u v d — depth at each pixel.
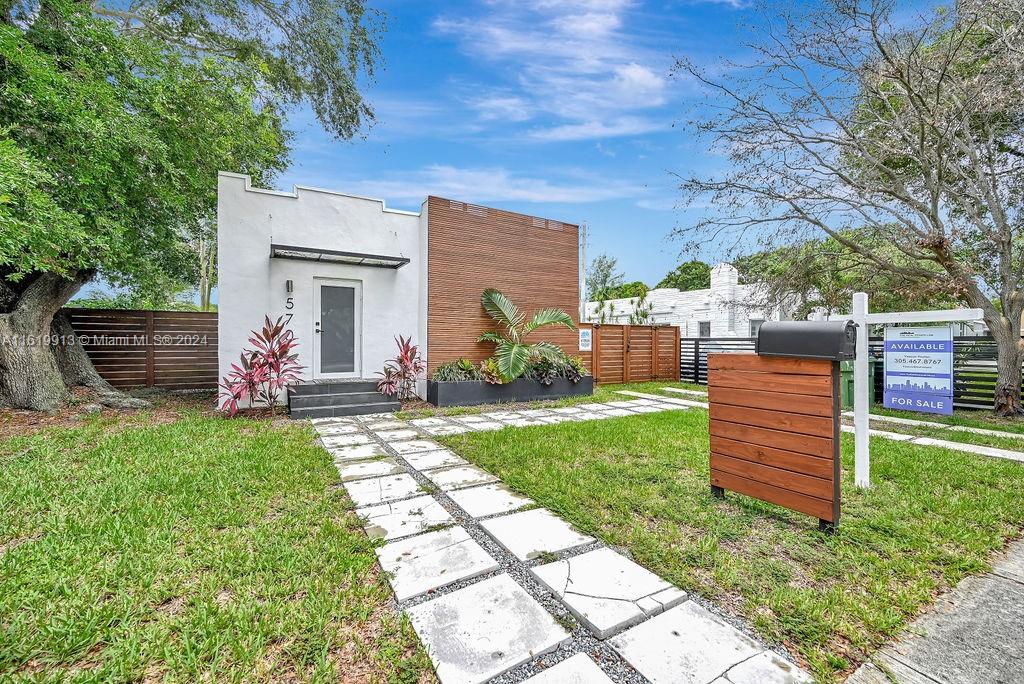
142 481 3.50
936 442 5.29
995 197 6.54
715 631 1.84
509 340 8.84
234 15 8.52
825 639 1.79
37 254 5.19
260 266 7.16
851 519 2.91
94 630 1.78
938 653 1.73
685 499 3.28
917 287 7.29
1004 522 2.92
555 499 3.27
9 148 4.27
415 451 4.74
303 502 3.20
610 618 1.90
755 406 3.07
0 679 1.54
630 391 10.61
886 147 6.93
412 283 8.46
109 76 6.19
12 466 3.86
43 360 6.74
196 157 7.88
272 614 1.91
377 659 1.68
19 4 5.52
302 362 7.52
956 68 6.53
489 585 2.19
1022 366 7.01
